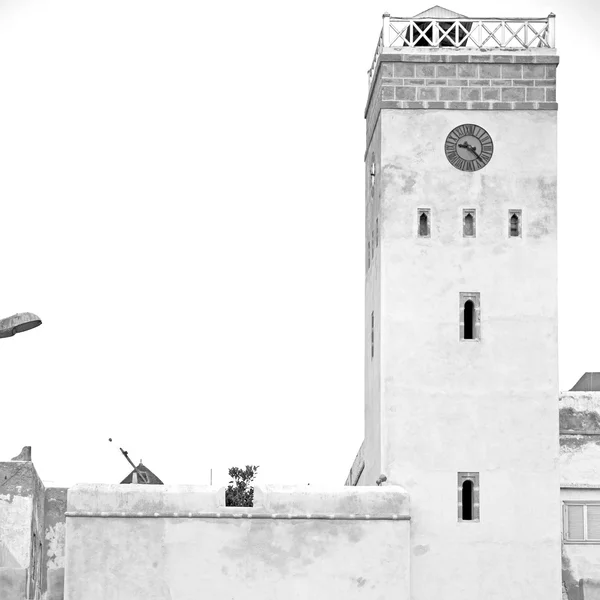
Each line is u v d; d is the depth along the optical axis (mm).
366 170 70750
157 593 61531
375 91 67312
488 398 64250
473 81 65438
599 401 69375
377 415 65188
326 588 61781
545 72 65562
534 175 65188
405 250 64750
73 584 61469
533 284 64875
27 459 71062
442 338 64500
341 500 62188
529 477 63969
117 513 61750
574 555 67875
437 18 66000
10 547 64250
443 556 63312
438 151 65125
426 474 63781
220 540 61812
